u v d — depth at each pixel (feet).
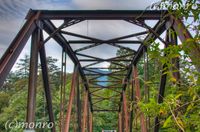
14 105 150.61
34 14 37.27
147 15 39.73
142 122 42.14
